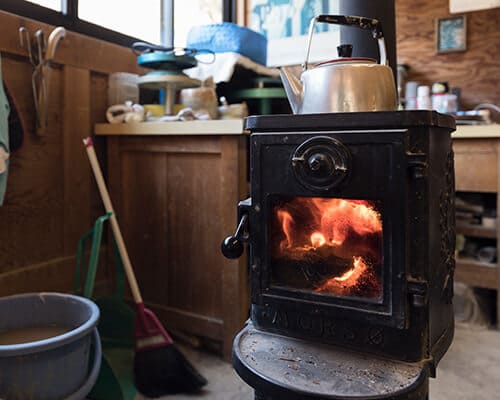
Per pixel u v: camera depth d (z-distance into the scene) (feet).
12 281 5.88
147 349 5.56
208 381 5.65
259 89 8.46
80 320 4.88
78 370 4.38
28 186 6.12
